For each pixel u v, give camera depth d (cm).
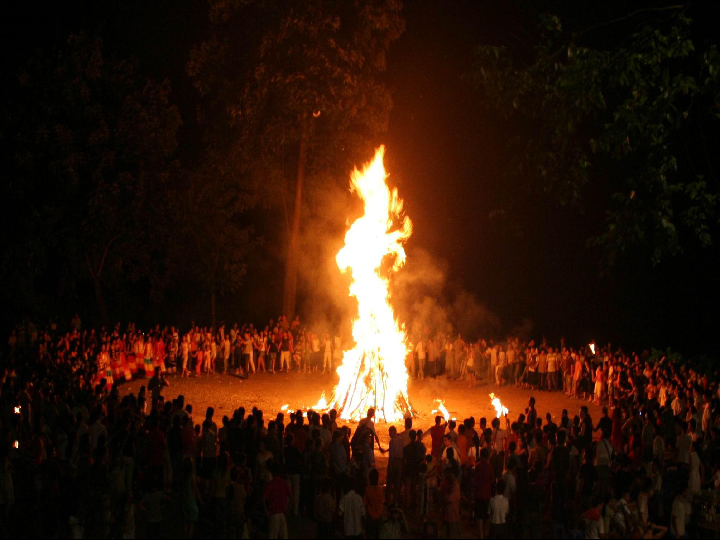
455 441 1590
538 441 1535
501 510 1313
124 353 3081
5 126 3412
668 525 1509
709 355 3528
